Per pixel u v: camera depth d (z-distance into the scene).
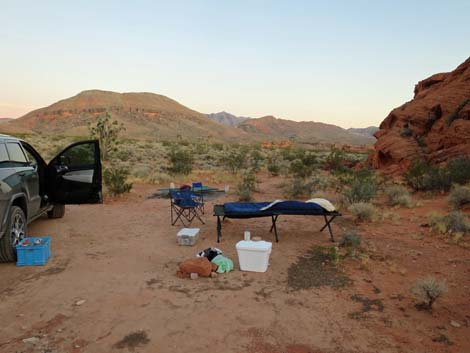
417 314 4.25
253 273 5.54
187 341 3.63
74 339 3.66
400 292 4.86
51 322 3.99
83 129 178.88
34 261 5.79
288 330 3.87
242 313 4.22
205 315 4.16
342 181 15.72
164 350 3.47
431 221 8.46
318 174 20.53
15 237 6.04
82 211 10.24
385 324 4.02
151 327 3.89
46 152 29.12
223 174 19.77
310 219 9.38
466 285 5.09
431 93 22.73
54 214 9.16
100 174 8.00
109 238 7.46
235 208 7.30
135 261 6.04
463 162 13.78
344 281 5.24
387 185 14.90
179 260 6.12
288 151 43.06
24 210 6.54
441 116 20.27
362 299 4.64
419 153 19.00
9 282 5.11
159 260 6.11
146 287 4.94
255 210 7.18
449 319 4.13
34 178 6.99
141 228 8.33
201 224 8.78
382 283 5.18
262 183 18.17
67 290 4.82
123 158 28.61
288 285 5.08
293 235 7.81
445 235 7.61
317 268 5.77
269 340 3.67
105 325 3.93
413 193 13.62
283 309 4.34
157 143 56.09
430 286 4.39
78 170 7.93
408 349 3.54
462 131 17.64
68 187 7.97
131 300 4.53
